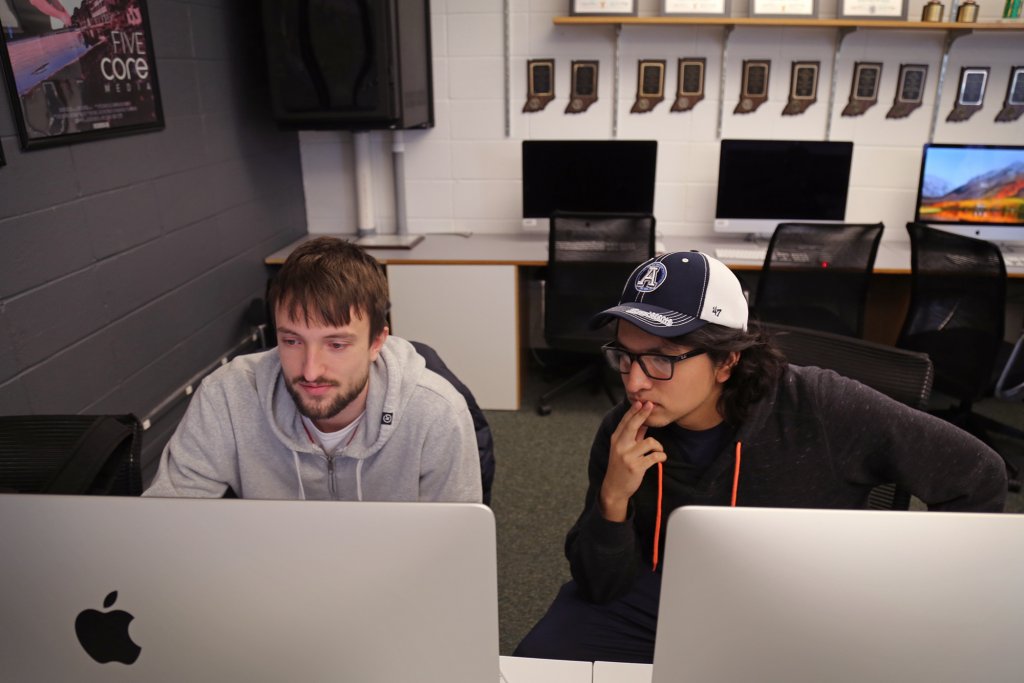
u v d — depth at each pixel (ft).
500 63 11.34
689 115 11.34
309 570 2.12
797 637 2.13
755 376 3.63
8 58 5.75
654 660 2.25
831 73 11.00
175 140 8.27
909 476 3.67
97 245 6.93
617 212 10.54
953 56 10.81
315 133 11.94
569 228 9.68
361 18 9.25
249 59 10.12
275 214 11.16
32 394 6.13
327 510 2.08
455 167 11.93
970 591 2.04
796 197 10.90
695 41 11.00
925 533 2.02
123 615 2.20
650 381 3.39
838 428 3.67
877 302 11.71
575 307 10.28
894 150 11.30
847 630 2.10
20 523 2.12
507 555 7.50
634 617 4.15
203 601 2.17
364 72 9.45
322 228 12.46
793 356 4.52
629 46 11.09
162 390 8.13
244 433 3.87
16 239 5.91
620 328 3.47
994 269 7.86
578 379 11.21
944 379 9.00
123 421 3.93
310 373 3.11
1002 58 10.77
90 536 2.12
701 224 11.87
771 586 2.09
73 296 6.62
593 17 10.34
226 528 2.10
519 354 10.84
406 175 12.05
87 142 6.75
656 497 4.03
